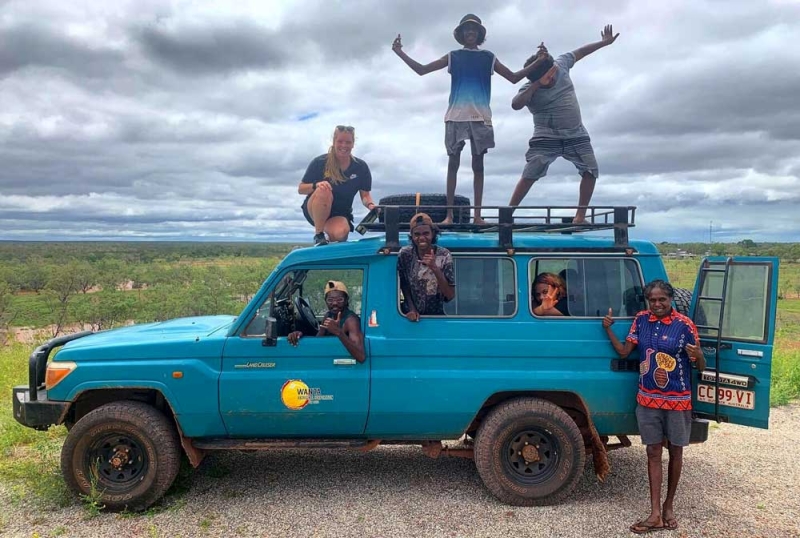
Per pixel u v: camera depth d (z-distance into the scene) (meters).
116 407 4.24
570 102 5.46
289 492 4.60
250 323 4.34
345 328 4.27
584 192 5.60
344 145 5.46
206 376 4.22
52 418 4.28
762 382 3.87
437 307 4.36
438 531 3.95
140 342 4.34
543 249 4.39
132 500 4.20
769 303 3.87
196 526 4.03
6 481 4.74
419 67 5.55
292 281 4.47
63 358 4.31
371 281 4.38
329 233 5.36
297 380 4.22
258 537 3.87
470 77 5.37
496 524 4.04
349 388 4.24
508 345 4.29
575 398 4.41
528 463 4.34
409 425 4.34
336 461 5.29
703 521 4.10
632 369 4.31
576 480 4.28
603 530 3.97
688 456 5.46
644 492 4.61
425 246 4.10
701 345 4.16
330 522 4.08
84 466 4.25
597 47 5.70
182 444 4.31
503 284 4.42
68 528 3.99
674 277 22.08
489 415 4.34
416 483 4.78
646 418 4.01
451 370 4.28
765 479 4.89
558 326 4.32
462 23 5.41
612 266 4.45
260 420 4.28
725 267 4.06
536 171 5.57
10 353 11.48
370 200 5.69
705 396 4.13
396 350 4.27
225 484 4.75
